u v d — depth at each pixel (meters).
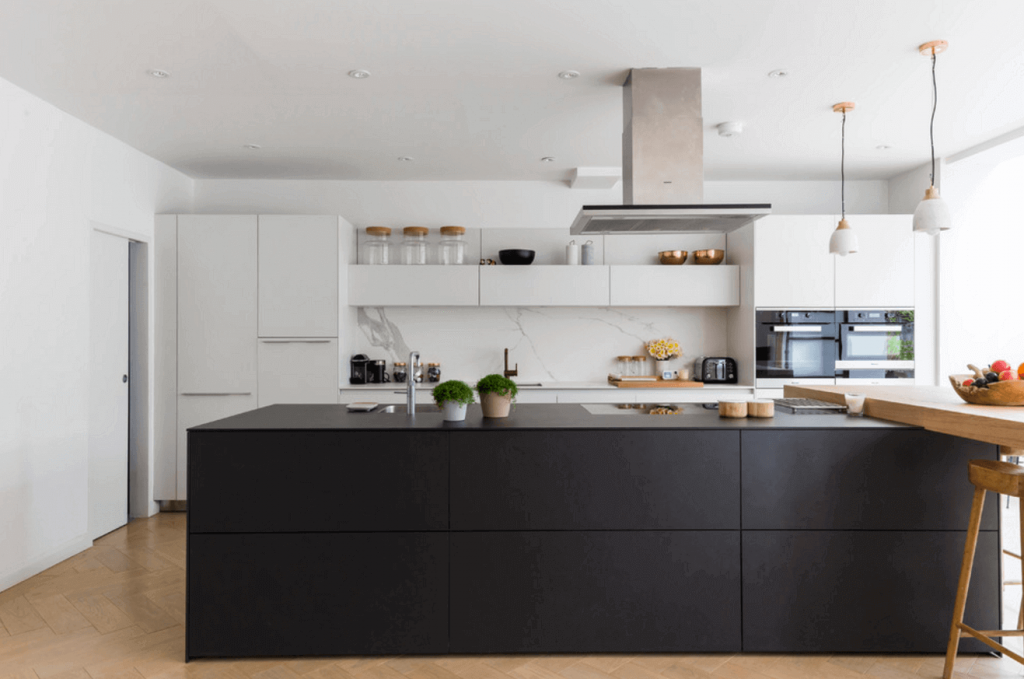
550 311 5.46
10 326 3.29
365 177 5.25
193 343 4.71
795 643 2.50
